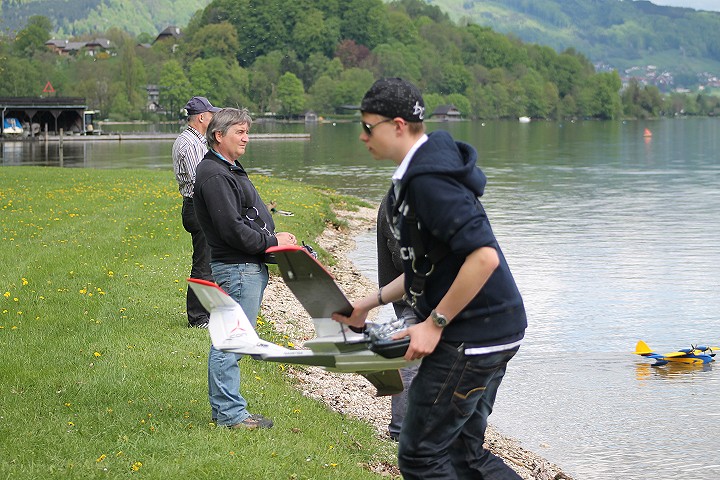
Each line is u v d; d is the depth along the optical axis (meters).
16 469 5.70
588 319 14.08
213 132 6.61
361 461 6.95
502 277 4.48
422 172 4.28
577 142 88.69
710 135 112.44
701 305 15.16
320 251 18.02
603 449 8.79
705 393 10.45
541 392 10.42
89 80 171.75
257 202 6.81
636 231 24.12
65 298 10.82
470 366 4.48
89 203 20.62
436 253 4.41
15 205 20.00
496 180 41.34
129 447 6.19
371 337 4.51
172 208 19.83
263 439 6.51
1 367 7.80
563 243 21.92
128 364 8.08
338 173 42.72
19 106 78.00
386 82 4.45
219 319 5.30
